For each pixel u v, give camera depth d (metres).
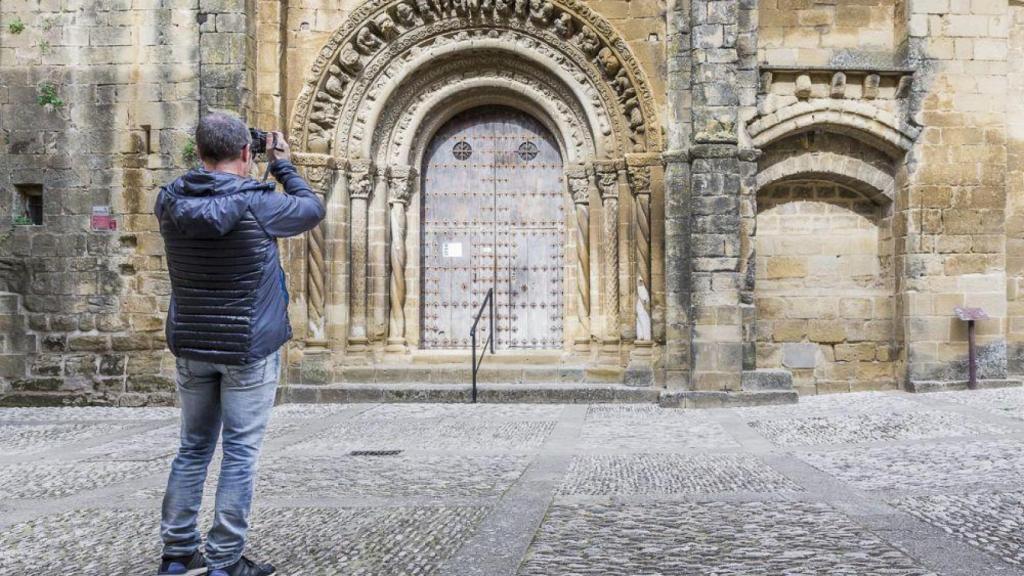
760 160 18.19
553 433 13.23
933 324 17.72
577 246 18.70
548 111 18.81
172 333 5.20
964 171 17.84
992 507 7.60
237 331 5.08
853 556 6.10
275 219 5.16
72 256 18.14
